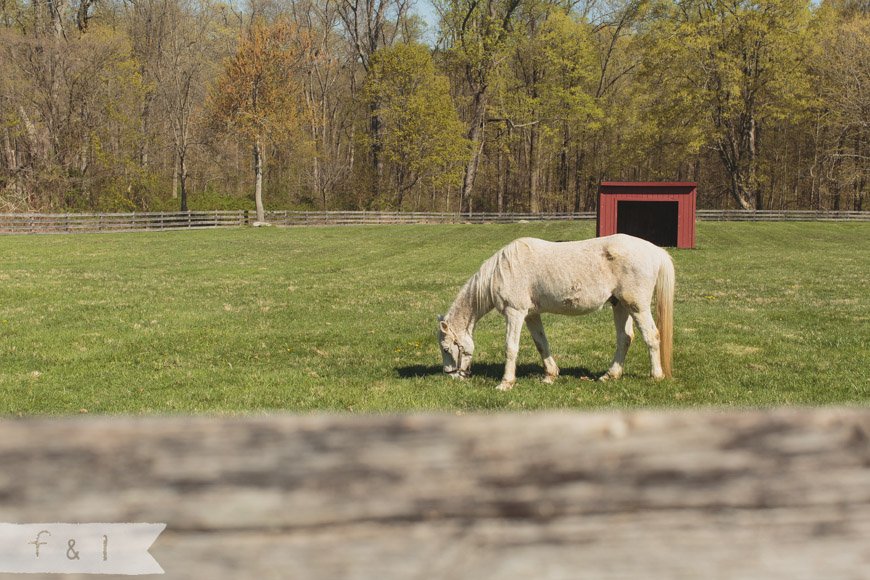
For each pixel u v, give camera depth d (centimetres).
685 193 3133
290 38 4716
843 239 3444
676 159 5000
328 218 5100
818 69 4656
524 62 5784
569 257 736
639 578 112
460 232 4150
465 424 112
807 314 1245
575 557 111
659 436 112
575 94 5519
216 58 6122
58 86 4475
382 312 1402
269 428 111
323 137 6084
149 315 1344
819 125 4909
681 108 4741
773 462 111
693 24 4584
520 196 6600
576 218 5453
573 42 5438
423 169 5325
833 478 111
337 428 112
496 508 112
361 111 6169
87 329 1191
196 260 2520
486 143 6025
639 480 112
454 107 5703
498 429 113
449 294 1677
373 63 5266
